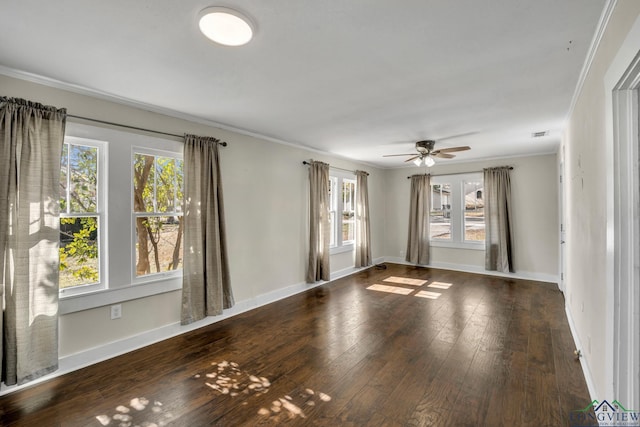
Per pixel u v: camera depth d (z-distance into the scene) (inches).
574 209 122.2
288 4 59.6
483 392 86.1
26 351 87.1
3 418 76.9
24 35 70.6
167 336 124.4
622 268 57.7
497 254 226.7
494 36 71.6
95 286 106.7
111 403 82.7
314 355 108.9
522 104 117.2
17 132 86.7
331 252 222.1
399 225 281.9
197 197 130.5
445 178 254.1
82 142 103.6
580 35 70.9
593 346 84.3
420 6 60.5
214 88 102.0
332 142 183.0
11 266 86.0
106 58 81.5
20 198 87.0
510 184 223.3
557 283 205.5
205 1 59.1
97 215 106.9
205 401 83.4
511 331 128.1
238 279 154.2
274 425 74.0
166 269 128.0
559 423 73.3
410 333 127.3
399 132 159.3
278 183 178.1
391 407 80.1
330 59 82.4
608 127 61.2
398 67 87.3
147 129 119.6
